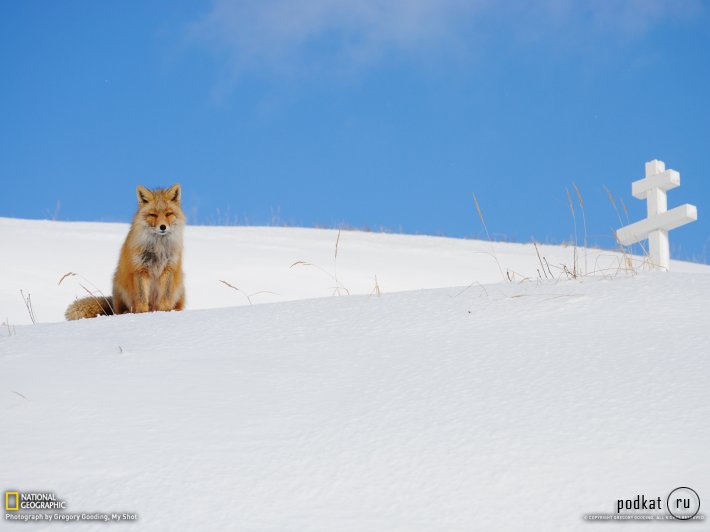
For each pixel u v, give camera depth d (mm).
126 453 14391
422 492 12742
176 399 16625
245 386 17156
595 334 19094
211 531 12023
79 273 56344
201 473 13586
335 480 13203
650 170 39719
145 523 12336
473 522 11922
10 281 52531
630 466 13023
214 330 21734
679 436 13820
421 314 21922
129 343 20953
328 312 22984
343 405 15930
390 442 14289
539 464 13258
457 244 82500
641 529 11523
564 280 25688
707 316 20078
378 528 11875
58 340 21828
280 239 76562
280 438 14688
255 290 56281
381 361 18203
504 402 15555
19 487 13461
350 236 83500
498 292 24031
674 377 16156
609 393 15633
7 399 17047
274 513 12391
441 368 17484
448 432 14500
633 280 24641
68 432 15320
